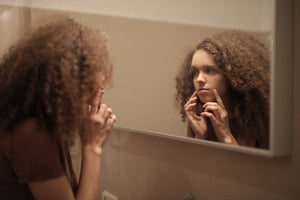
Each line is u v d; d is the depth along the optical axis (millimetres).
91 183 798
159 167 987
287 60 594
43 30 739
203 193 822
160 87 886
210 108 730
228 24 670
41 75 679
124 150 1162
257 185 682
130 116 1026
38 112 664
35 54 694
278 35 576
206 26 725
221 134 706
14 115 650
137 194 1102
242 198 717
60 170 687
